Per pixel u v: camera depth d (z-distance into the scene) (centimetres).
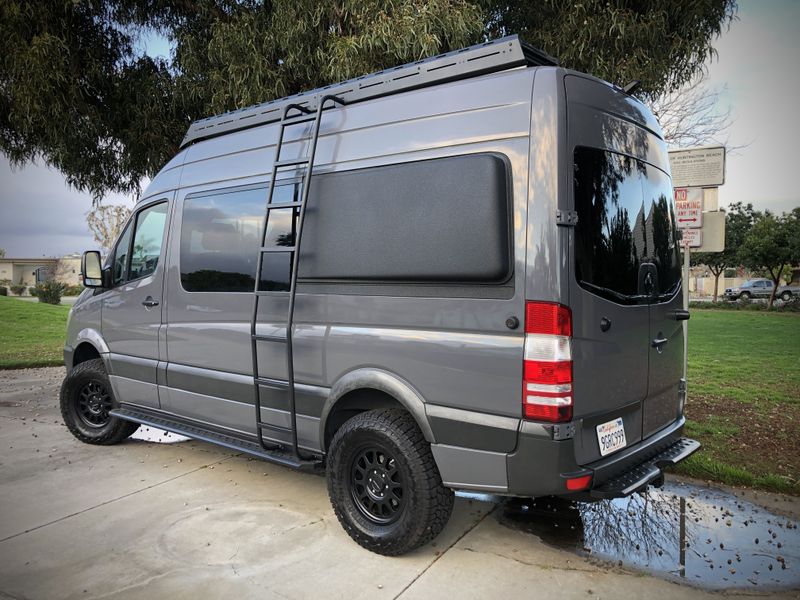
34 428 628
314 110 390
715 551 343
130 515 398
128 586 310
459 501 414
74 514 401
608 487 289
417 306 318
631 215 329
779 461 491
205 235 445
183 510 405
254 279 405
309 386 369
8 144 782
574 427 278
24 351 1291
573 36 610
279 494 433
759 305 3117
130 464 504
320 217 366
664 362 358
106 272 527
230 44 636
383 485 337
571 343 276
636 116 346
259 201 409
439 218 310
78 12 718
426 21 542
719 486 443
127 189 845
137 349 502
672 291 373
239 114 451
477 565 326
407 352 319
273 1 614
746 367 1059
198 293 445
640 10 625
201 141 490
